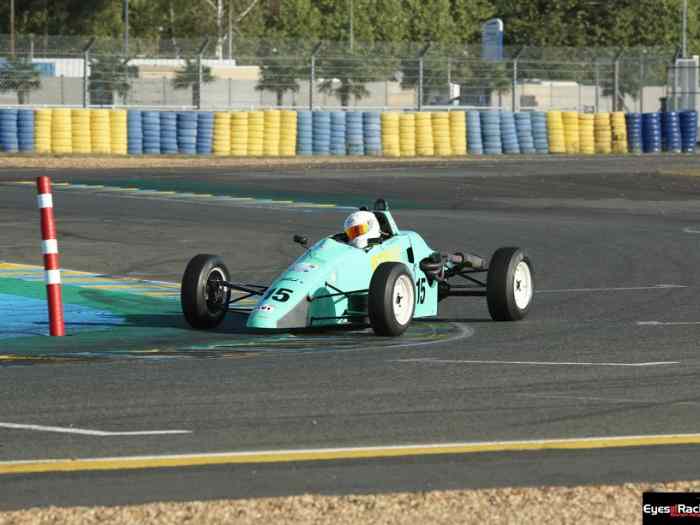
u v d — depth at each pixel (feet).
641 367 120.98
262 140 506.89
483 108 622.95
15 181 375.66
